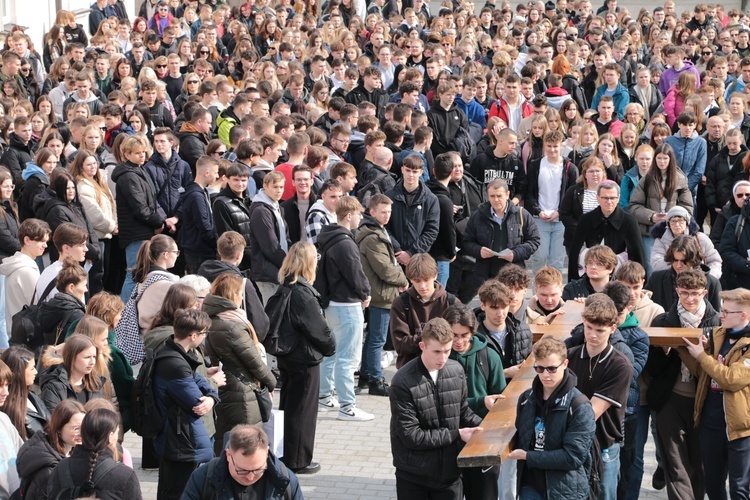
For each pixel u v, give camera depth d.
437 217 28.88
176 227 31.86
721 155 35.72
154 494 21.39
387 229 28.69
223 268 22.53
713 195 35.94
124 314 22.92
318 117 38.97
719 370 18.91
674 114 42.03
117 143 32.47
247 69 49.47
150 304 22.70
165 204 31.67
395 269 26.20
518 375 18.19
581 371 17.47
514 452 16.22
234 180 28.08
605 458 17.47
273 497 14.76
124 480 15.07
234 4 84.69
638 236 27.91
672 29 65.81
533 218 31.23
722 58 48.22
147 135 37.28
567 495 16.16
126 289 30.91
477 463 15.23
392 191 28.81
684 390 19.97
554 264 33.75
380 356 27.02
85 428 15.13
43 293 22.77
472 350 18.39
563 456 15.95
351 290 24.80
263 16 60.31
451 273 30.98
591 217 28.00
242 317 20.20
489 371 18.52
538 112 38.47
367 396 27.11
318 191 29.67
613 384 17.20
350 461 23.20
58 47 55.28
